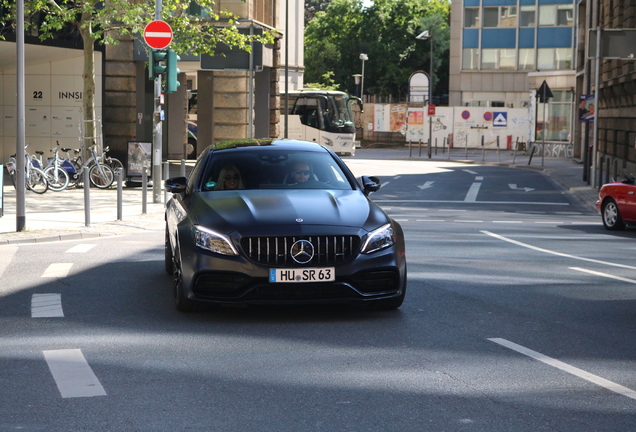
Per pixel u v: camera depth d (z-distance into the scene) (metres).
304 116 49.41
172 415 4.97
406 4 87.12
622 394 5.41
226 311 8.15
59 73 29.94
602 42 27.75
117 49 30.78
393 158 48.72
